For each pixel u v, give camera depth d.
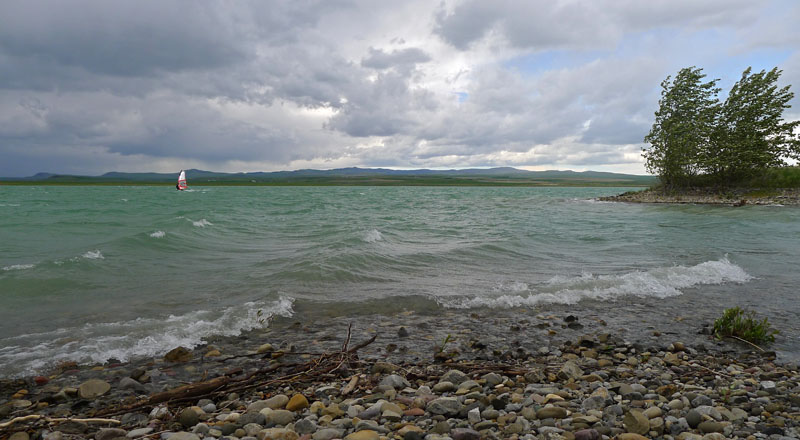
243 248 16.80
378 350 6.72
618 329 7.92
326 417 4.28
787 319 8.49
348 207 48.91
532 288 10.73
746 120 54.62
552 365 6.13
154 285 10.75
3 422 4.33
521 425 4.11
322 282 11.13
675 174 58.22
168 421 4.37
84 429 4.16
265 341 7.12
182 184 128.75
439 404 4.49
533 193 119.94
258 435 3.87
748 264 13.83
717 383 5.43
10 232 20.53
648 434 3.96
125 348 6.63
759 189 53.50
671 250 16.64
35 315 8.27
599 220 30.53
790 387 5.20
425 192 124.69
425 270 12.80
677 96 57.28
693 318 8.59
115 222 26.19
